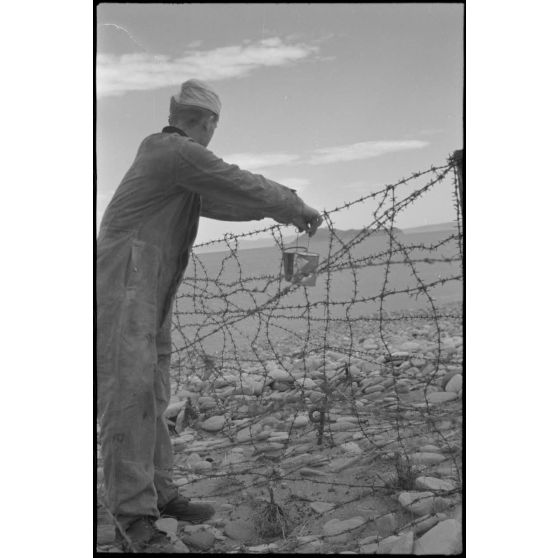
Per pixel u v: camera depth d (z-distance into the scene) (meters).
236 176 3.31
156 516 3.24
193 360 6.82
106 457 3.18
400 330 8.45
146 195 3.32
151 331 3.27
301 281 3.80
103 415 3.18
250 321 10.27
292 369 6.44
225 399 5.68
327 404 4.90
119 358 3.18
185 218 3.50
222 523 3.54
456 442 4.19
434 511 3.37
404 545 3.06
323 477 3.97
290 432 4.67
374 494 3.67
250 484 3.99
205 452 4.68
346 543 3.20
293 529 3.40
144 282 3.28
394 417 4.73
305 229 3.57
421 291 3.79
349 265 3.73
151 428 3.23
